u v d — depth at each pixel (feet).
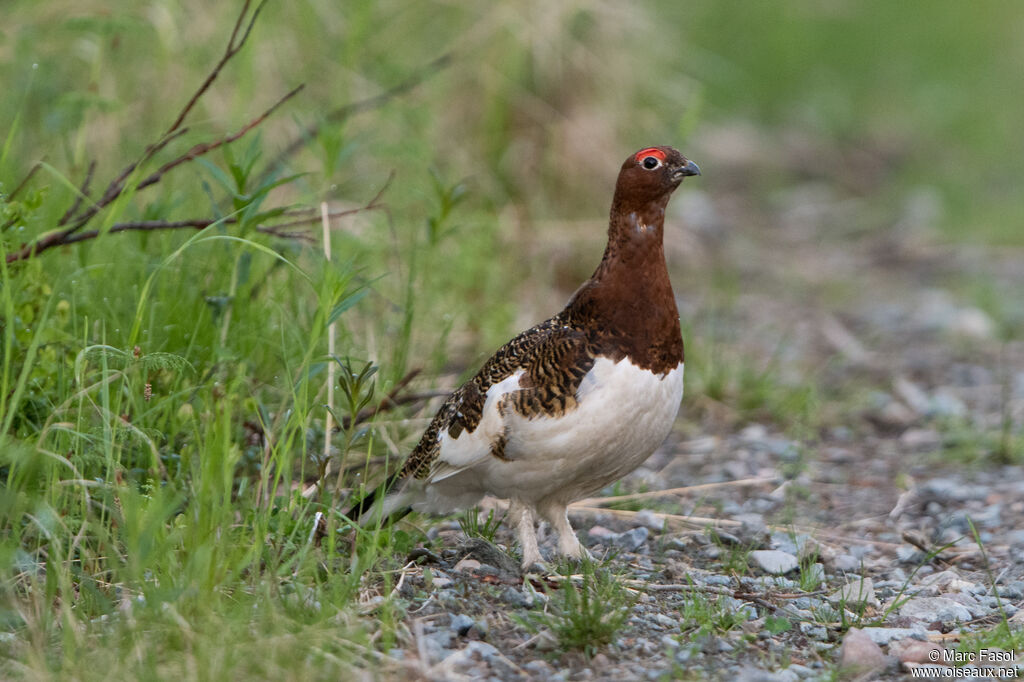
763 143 89.25
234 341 34.83
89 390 28.84
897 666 25.70
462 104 59.93
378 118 51.83
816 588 30.68
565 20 61.11
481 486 30.35
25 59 44.68
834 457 43.11
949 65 106.93
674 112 64.90
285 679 22.98
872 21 110.11
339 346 38.04
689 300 62.28
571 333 28.40
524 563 29.76
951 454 43.04
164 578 25.14
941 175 87.10
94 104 39.73
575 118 60.95
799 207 81.00
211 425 29.68
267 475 29.43
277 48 50.60
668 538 33.99
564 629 25.85
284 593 26.43
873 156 89.81
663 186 28.09
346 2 54.08
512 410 28.14
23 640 24.35
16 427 30.25
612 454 28.66
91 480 28.40
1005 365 53.98
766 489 39.42
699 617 27.50
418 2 58.29
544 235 58.29
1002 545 34.14
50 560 25.35
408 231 50.24
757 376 49.93
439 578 28.96
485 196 58.08
